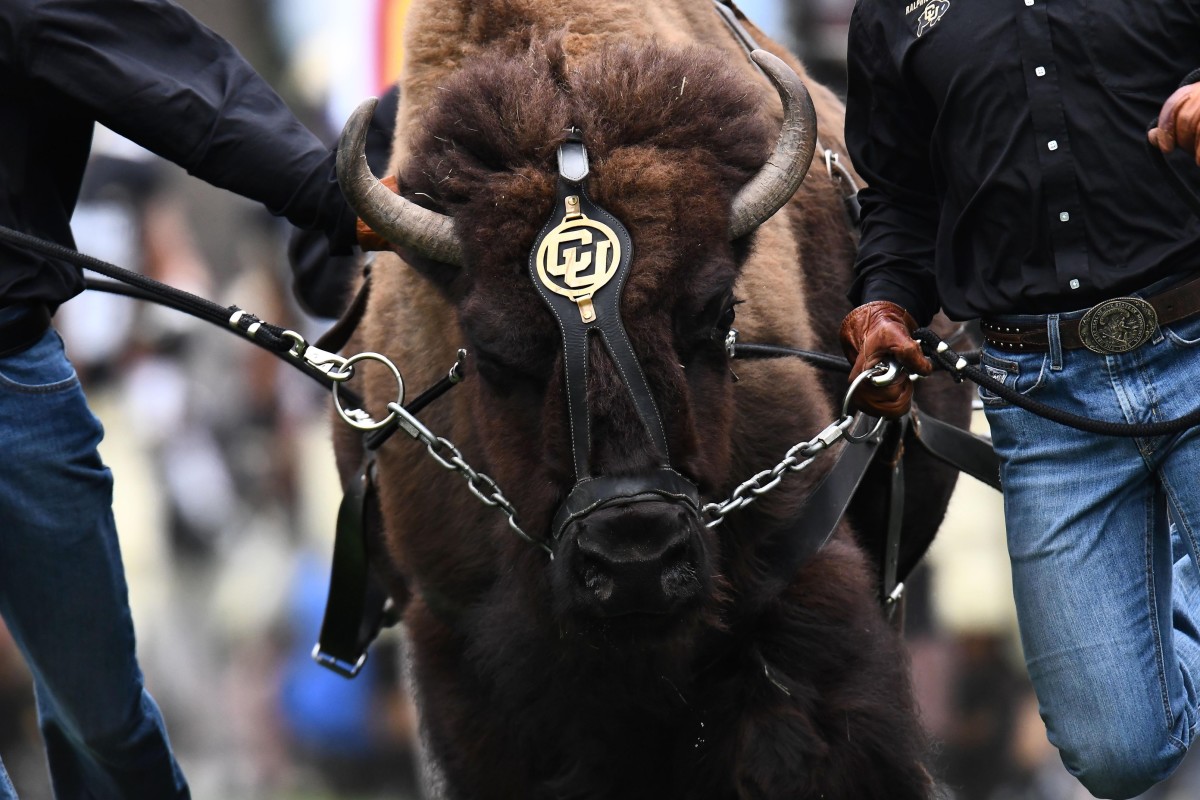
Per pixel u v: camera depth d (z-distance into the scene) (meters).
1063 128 13.33
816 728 14.64
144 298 16.66
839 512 15.19
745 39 17.56
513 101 13.80
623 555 12.81
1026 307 13.74
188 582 34.47
